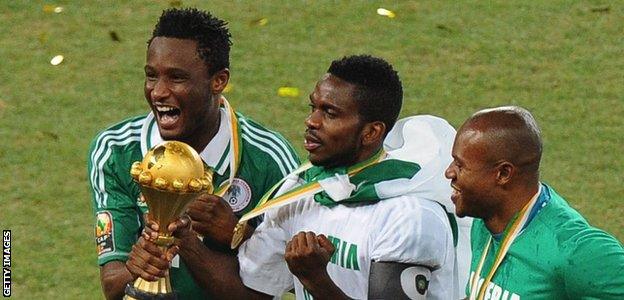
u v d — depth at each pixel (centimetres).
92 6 3341
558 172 2748
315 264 1362
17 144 2800
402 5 3362
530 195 1361
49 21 3275
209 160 1578
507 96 3016
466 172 1356
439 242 1417
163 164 1336
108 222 1591
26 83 3031
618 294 1301
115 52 3153
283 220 1526
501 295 1364
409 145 1488
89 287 2348
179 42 1515
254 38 3212
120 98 2980
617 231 2555
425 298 1413
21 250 2452
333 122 1434
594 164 2777
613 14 3341
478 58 3158
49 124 2880
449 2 3372
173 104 1517
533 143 1350
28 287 2345
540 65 3138
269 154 1609
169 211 1359
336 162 1456
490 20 3309
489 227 1384
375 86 1438
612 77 3094
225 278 1549
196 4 3356
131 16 3300
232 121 1591
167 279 1391
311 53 3161
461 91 3030
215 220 1533
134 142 1609
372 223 1438
